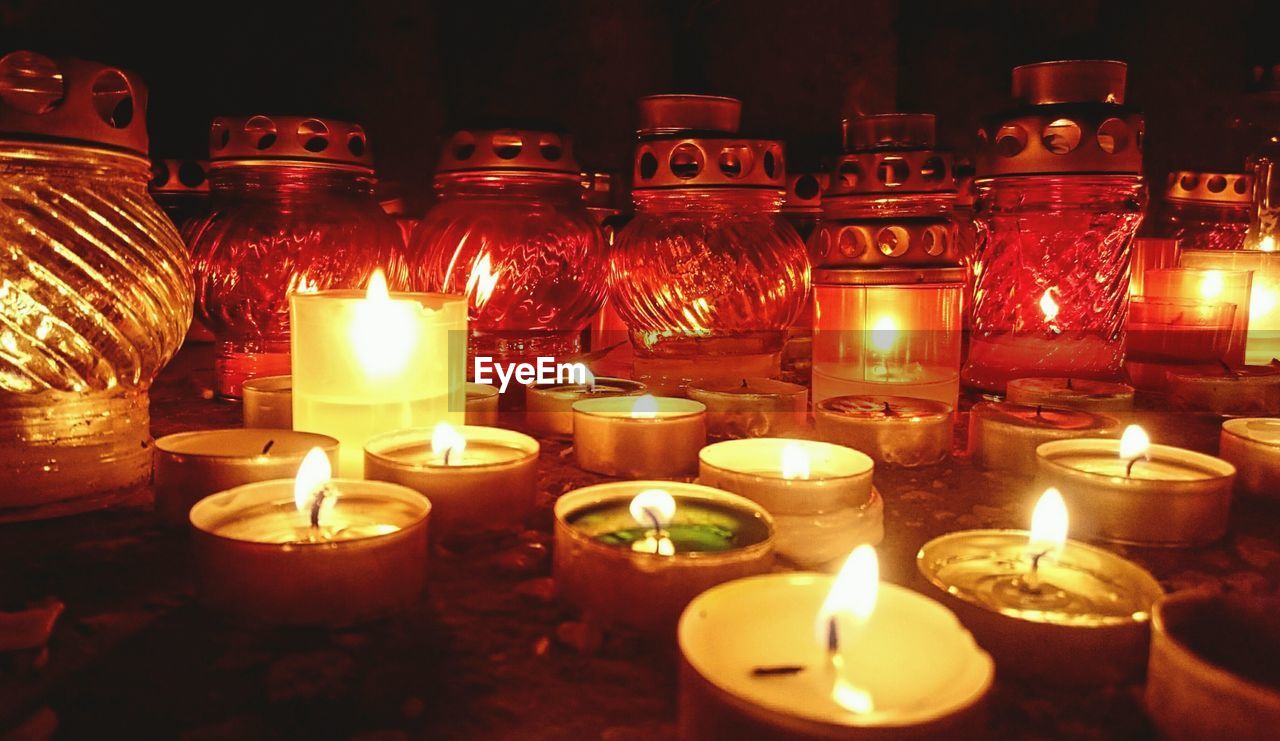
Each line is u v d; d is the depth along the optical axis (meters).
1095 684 0.14
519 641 0.16
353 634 0.16
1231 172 0.52
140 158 0.23
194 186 0.44
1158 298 0.38
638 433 0.25
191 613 0.17
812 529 0.19
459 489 0.20
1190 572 0.19
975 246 0.37
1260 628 0.13
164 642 0.16
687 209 0.35
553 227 0.34
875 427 0.27
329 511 0.19
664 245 0.35
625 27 0.50
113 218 0.22
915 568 0.19
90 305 0.22
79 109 0.21
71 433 0.22
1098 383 0.30
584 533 0.16
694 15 0.53
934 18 0.58
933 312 0.31
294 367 0.25
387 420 0.24
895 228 0.31
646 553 0.15
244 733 0.13
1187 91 0.61
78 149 0.21
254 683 0.15
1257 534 0.22
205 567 0.16
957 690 0.11
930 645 0.13
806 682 0.12
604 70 0.50
